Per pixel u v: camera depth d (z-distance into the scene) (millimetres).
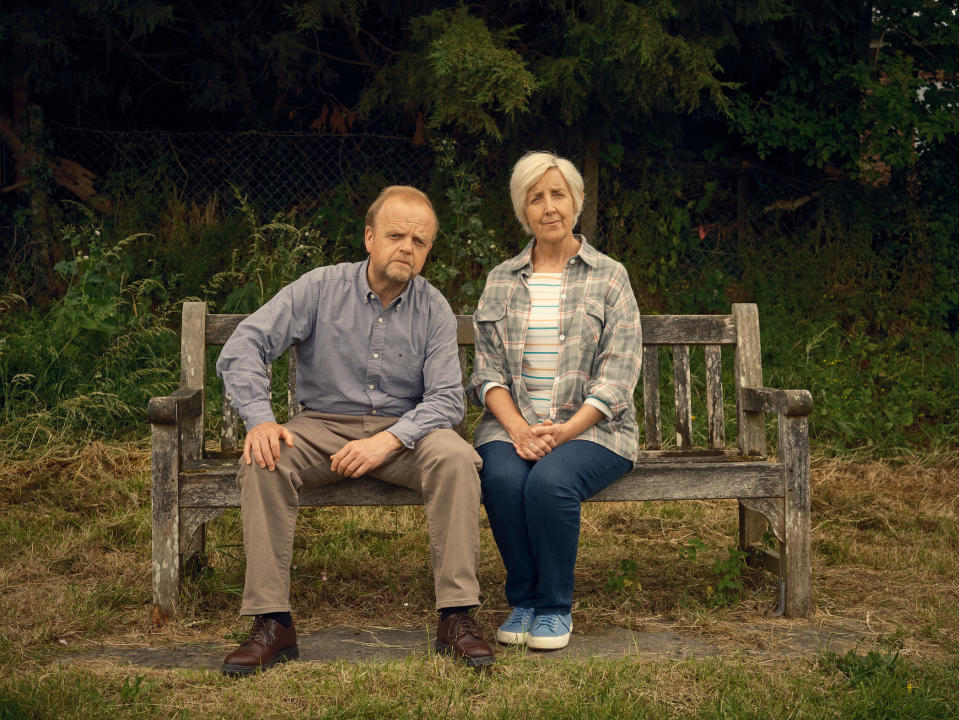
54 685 2359
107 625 2883
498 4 6508
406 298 3008
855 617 3053
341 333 2967
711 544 3898
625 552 3793
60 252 6574
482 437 3031
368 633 2877
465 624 2609
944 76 7445
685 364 3531
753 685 2434
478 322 3139
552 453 2838
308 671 2504
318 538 3879
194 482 2877
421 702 2307
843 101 7199
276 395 5125
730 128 7016
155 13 6184
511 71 5473
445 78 5680
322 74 7102
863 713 2254
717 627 2930
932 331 7004
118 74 7582
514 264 3166
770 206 7270
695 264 7117
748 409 3406
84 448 4812
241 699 2326
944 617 3031
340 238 6590
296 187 7008
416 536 3938
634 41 5570
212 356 5426
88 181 6871
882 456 5332
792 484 3035
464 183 6203
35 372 5195
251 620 2949
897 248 7406
